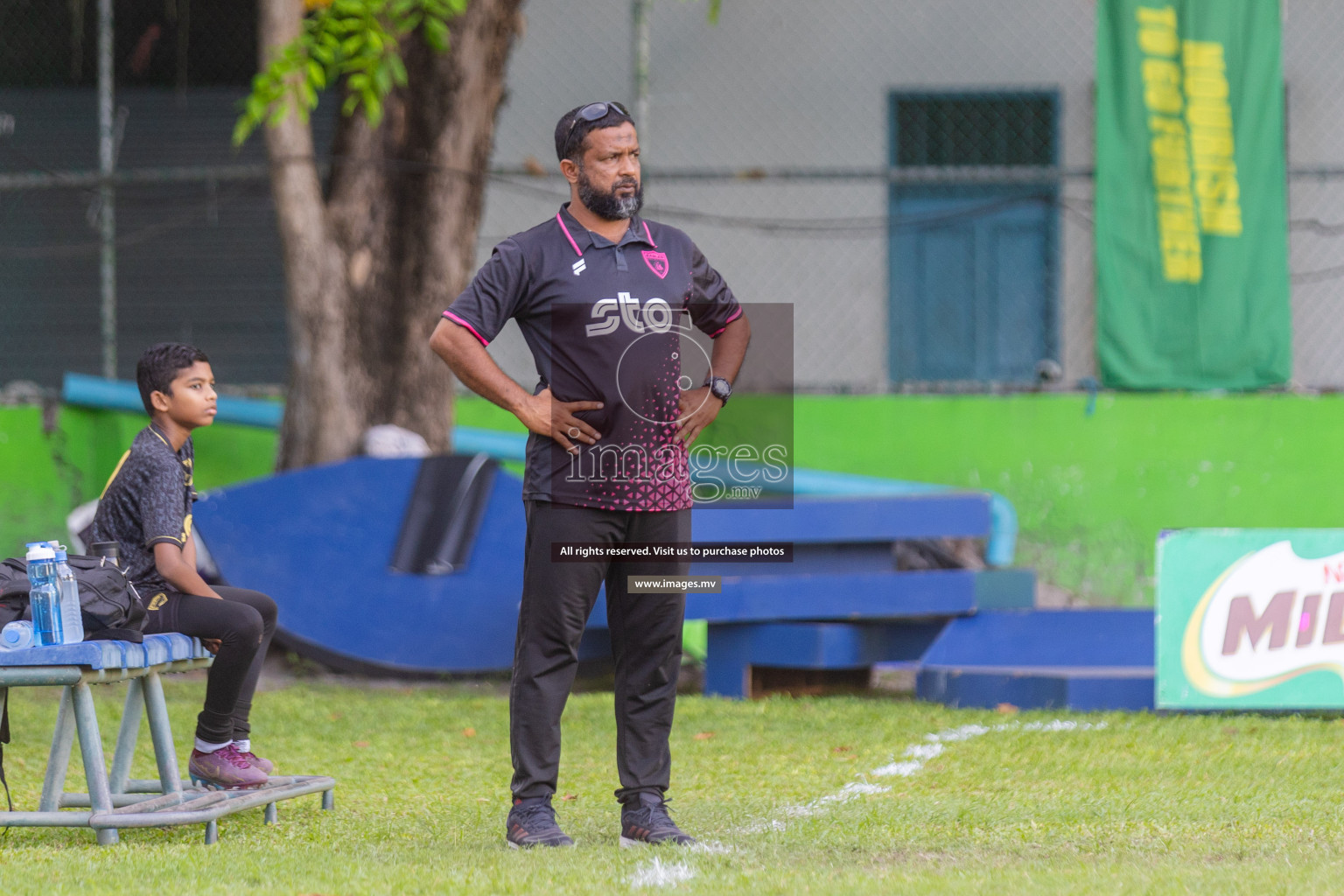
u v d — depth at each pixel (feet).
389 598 89.97
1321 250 129.80
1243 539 69.87
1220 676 69.56
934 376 133.18
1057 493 112.98
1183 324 111.45
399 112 99.60
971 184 133.80
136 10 130.21
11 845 44.21
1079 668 80.89
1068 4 135.03
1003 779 55.21
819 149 134.72
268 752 64.08
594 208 42.37
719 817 47.62
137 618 45.01
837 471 114.42
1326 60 130.21
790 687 85.05
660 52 134.82
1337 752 60.49
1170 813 47.34
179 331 127.34
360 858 40.91
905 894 34.58
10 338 126.11
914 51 135.03
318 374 96.63
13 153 125.70
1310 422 111.65
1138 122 110.42
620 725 43.60
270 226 127.65
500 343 119.85
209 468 115.55
